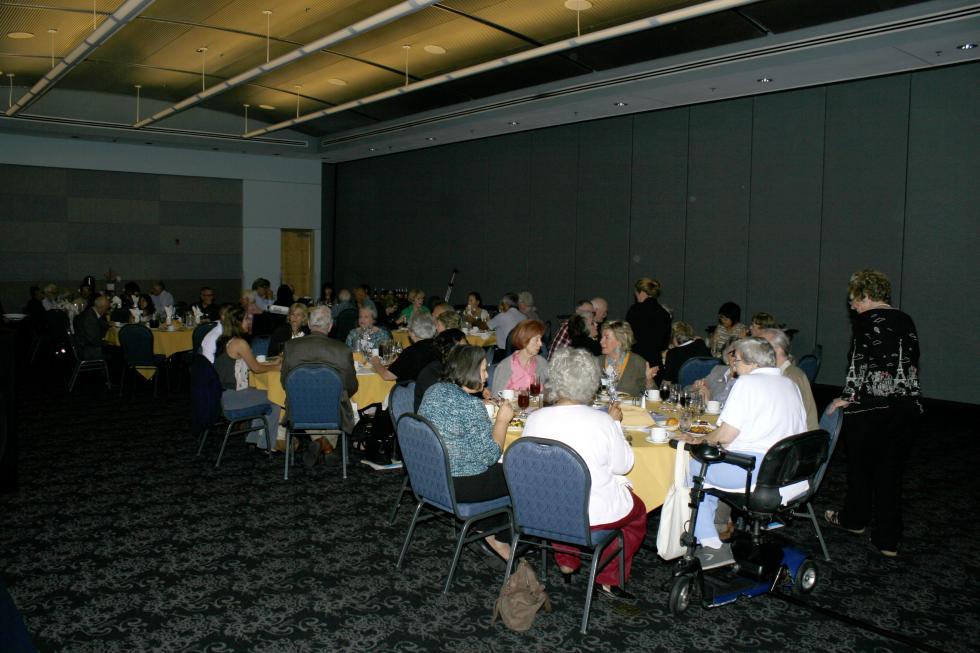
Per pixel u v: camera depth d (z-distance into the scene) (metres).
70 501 4.89
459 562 4.04
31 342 10.96
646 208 11.46
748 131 10.16
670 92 9.77
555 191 12.87
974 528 4.71
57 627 3.25
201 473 5.58
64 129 14.20
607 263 12.09
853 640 3.28
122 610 3.41
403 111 13.70
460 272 14.88
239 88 13.36
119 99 14.84
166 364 9.13
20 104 10.66
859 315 4.35
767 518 3.53
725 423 3.63
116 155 15.61
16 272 14.88
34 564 3.90
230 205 17.05
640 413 4.49
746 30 8.32
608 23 8.70
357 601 3.56
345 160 17.72
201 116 15.80
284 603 3.52
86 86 13.82
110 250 15.81
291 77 12.33
